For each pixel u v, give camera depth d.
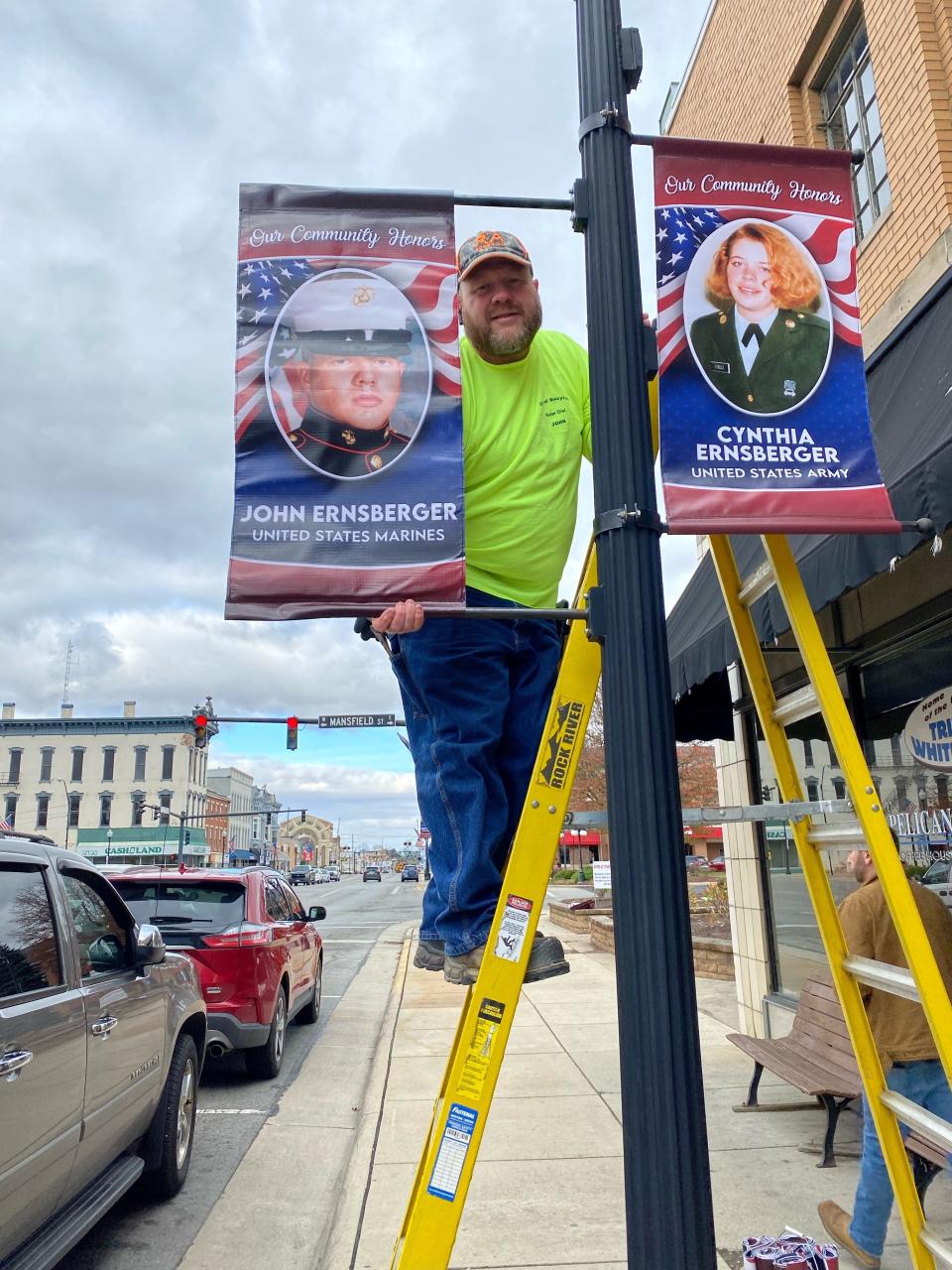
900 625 5.39
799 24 6.68
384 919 25.03
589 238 2.30
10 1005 3.19
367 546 2.22
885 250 5.68
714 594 6.05
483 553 2.46
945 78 5.16
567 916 17.80
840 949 2.53
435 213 2.40
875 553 3.56
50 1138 3.33
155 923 7.36
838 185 2.50
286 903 8.90
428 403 2.31
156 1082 4.65
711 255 2.40
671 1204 1.79
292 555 2.20
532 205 2.40
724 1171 4.70
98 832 64.56
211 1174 5.33
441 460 2.28
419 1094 6.41
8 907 3.48
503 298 2.46
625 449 2.15
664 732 2.01
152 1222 4.64
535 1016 9.01
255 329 2.31
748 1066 6.81
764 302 2.40
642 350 2.24
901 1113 2.28
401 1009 9.87
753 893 7.43
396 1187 4.70
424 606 2.17
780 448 2.31
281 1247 4.34
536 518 2.49
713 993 9.77
